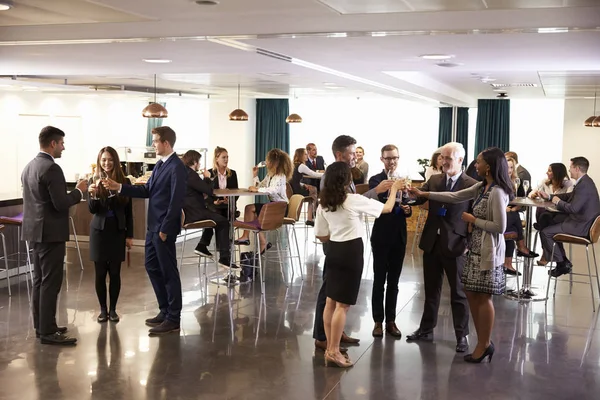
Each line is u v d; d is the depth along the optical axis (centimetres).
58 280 538
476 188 499
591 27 494
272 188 802
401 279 822
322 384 462
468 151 1698
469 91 1374
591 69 830
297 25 513
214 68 870
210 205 833
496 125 1611
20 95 1344
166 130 562
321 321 532
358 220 482
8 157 1342
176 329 581
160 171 566
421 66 813
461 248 519
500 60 731
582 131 1490
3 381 459
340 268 481
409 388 458
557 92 1303
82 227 1024
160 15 477
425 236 539
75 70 923
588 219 749
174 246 573
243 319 625
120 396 436
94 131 1498
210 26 523
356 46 628
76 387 450
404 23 496
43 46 646
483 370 496
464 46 615
